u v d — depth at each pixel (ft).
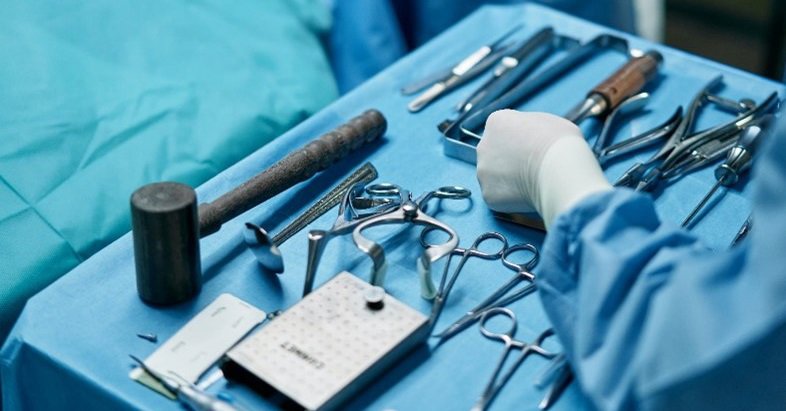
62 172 3.64
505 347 2.71
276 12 4.66
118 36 4.18
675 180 3.46
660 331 2.17
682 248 2.48
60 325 2.83
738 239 3.13
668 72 4.15
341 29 5.03
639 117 3.86
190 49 4.29
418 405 2.58
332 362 2.56
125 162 3.76
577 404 2.56
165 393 2.60
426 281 2.86
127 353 2.74
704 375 2.12
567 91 4.06
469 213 3.29
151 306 2.90
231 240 3.16
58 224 3.49
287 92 4.32
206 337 2.77
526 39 4.34
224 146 3.98
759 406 2.53
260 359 2.56
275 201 3.36
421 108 3.90
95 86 3.97
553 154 2.89
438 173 3.51
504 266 3.03
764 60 7.45
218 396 2.59
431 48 4.34
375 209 3.18
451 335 2.77
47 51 3.96
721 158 3.56
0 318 3.28
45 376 2.80
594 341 2.38
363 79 5.05
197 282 2.92
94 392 2.66
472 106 3.82
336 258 3.06
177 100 4.04
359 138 3.54
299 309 2.71
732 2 8.86
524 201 3.09
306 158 3.34
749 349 2.15
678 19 8.82
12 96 3.79
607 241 2.48
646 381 2.17
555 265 2.58
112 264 3.04
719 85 4.08
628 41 4.31
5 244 3.38
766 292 2.05
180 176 3.82
